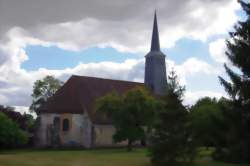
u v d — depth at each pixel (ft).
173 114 105.40
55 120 210.59
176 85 108.78
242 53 110.93
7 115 210.79
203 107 162.20
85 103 212.84
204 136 131.23
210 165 109.50
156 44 286.66
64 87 221.66
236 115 110.52
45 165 109.19
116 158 127.95
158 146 105.40
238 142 109.29
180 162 106.32
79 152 162.20
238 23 114.52
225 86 113.91
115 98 172.45
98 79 236.43
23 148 205.46
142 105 165.48
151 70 280.72
